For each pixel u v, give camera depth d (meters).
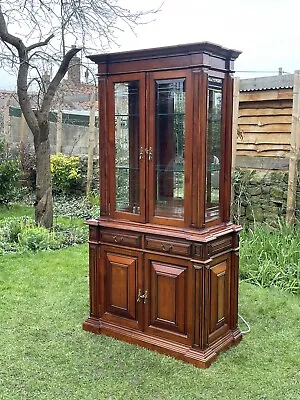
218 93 2.88
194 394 2.54
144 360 2.92
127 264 3.14
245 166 5.99
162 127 2.89
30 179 9.34
